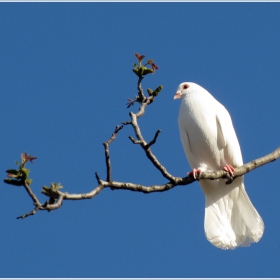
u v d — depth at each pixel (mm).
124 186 9633
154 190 10125
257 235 13039
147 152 10102
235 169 12242
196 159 14023
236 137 13828
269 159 12289
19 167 8109
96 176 9172
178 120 14164
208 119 13633
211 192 13453
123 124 10125
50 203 8422
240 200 13289
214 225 13250
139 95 10734
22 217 7980
